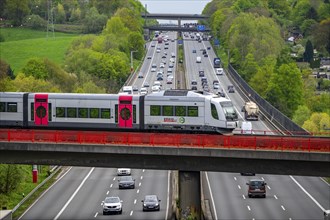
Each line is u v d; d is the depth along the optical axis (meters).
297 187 194.38
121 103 167.75
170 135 144.25
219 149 142.25
